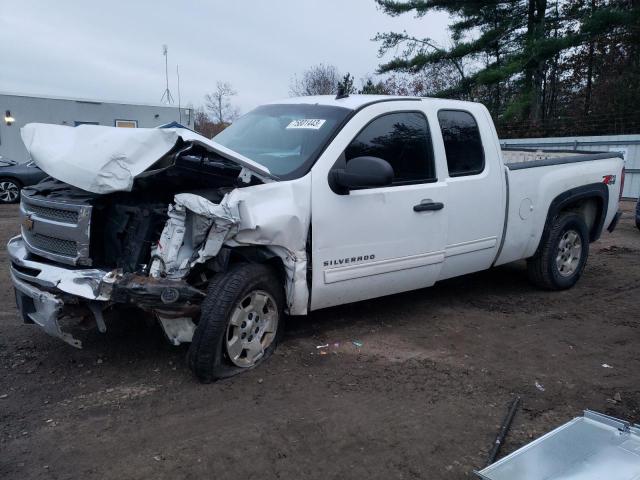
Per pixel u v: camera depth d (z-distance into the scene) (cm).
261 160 435
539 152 736
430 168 481
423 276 488
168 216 358
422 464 295
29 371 392
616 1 1933
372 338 466
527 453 278
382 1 2164
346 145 429
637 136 1623
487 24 2200
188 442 310
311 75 3959
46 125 397
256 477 281
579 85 2412
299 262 402
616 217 673
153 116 1994
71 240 369
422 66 2220
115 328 466
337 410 348
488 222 527
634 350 458
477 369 414
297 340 452
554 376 406
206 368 364
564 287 624
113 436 315
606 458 274
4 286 598
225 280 367
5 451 300
